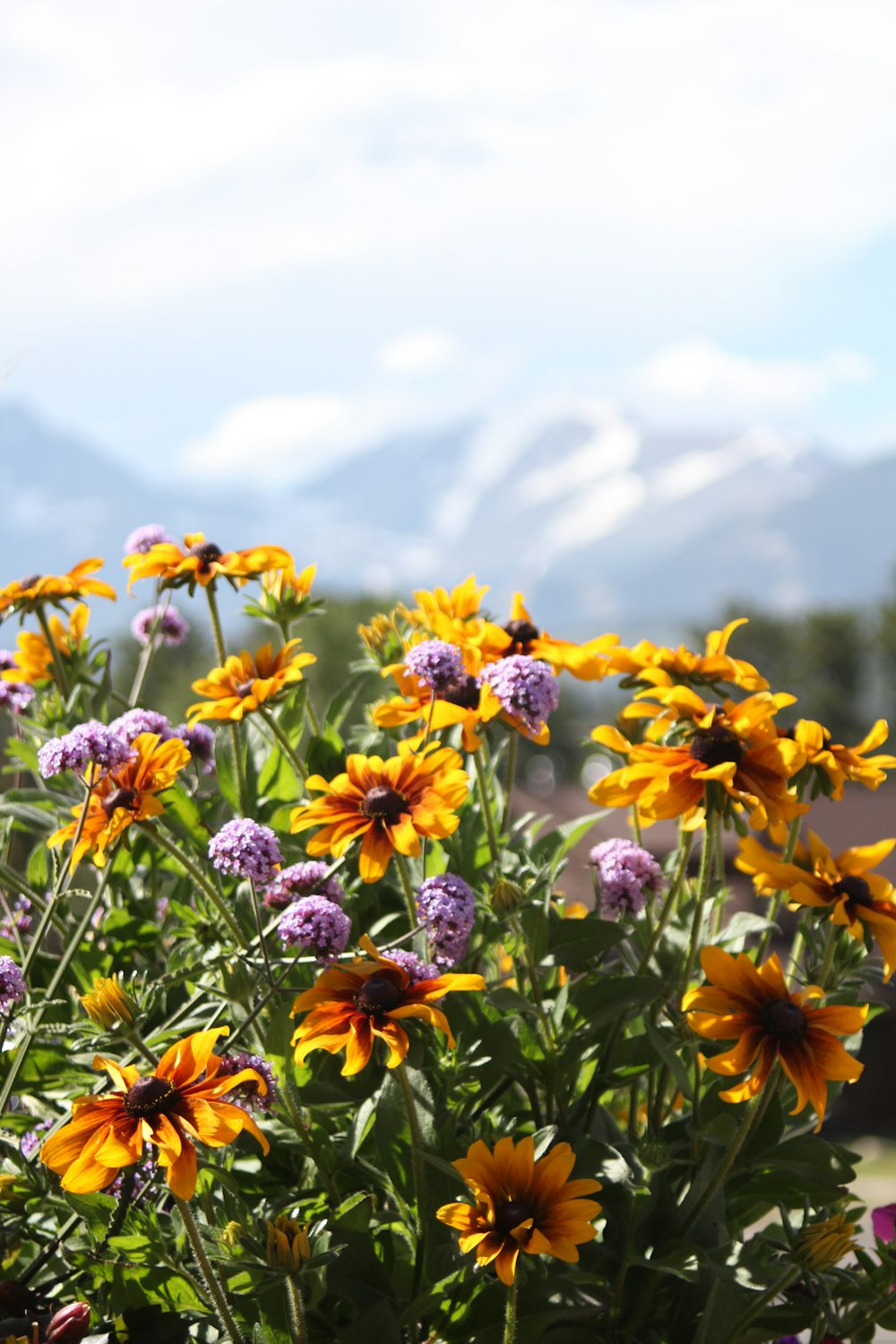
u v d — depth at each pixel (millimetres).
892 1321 1642
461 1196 1556
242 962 1554
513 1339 1397
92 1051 1613
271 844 1522
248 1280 1476
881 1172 13305
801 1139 1688
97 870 2133
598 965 1837
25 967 1625
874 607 42406
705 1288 1680
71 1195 1470
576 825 2129
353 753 2270
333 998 1453
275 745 2160
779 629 42500
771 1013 1423
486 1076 1702
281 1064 1574
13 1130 1743
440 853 1902
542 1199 1416
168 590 2221
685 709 1699
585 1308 1553
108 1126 1292
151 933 2006
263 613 2164
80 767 1610
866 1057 16844
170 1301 1471
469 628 1983
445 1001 1750
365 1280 1504
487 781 2148
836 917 1521
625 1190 1651
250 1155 1759
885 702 41594
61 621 2533
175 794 2029
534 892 1682
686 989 1747
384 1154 1575
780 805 1607
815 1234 1546
